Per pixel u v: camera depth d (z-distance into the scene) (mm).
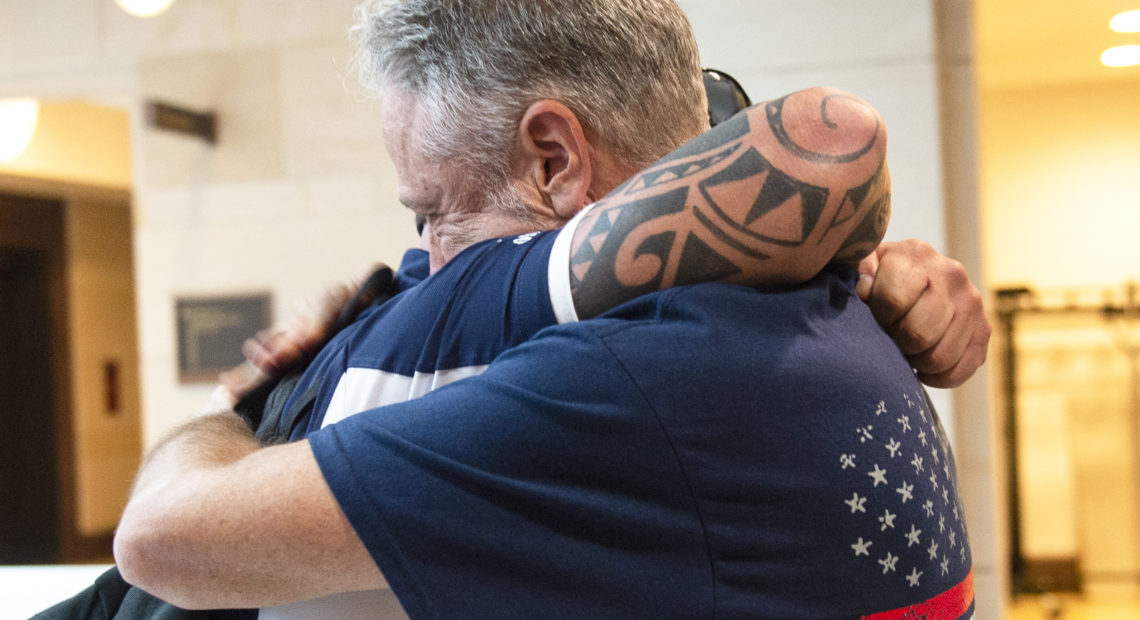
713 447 514
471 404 516
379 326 649
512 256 602
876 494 548
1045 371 4703
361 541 502
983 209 2094
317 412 649
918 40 2045
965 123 2096
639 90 642
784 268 558
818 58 2086
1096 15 3562
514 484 500
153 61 2686
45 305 5234
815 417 538
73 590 1201
